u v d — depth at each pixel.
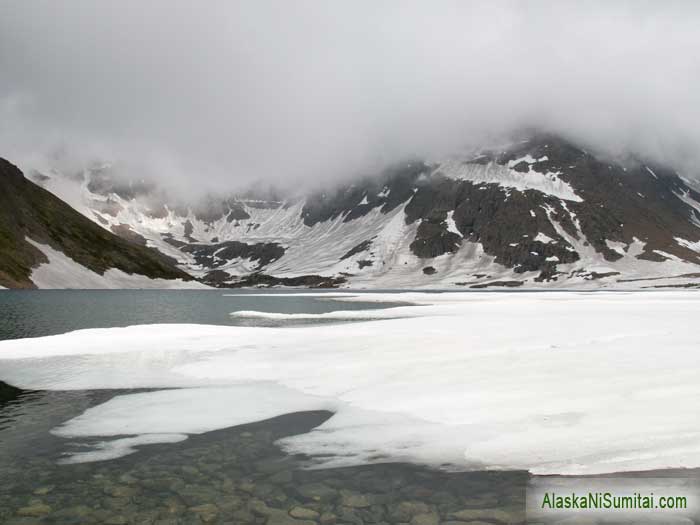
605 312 50.41
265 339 30.86
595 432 12.68
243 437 13.59
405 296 116.25
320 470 11.32
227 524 8.85
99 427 14.53
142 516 9.14
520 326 35.91
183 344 29.20
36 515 9.18
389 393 17.17
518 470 10.99
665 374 18.03
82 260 187.38
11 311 62.94
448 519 8.98
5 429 14.33
